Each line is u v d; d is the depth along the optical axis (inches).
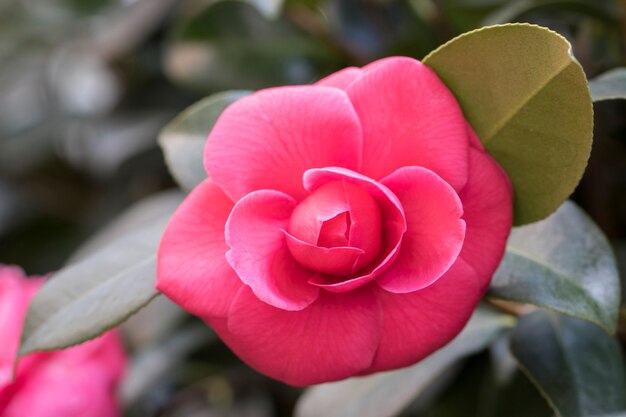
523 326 16.0
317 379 13.7
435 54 13.8
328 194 13.3
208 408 20.9
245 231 13.3
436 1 18.9
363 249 13.3
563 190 14.2
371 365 13.9
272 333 13.6
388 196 13.0
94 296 15.2
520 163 14.2
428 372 16.9
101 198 26.8
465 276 13.6
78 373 18.5
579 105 13.5
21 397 18.2
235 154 13.7
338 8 20.3
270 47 20.7
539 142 14.0
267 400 20.5
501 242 13.8
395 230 13.3
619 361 15.6
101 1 26.1
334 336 13.6
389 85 13.7
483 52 13.6
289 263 13.5
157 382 20.0
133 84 24.5
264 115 13.7
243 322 13.6
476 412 17.7
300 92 13.7
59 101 28.8
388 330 13.7
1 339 18.2
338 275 13.4
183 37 20.7
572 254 14.8
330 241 13.2
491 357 17.7
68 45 28.1
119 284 15.2
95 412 18.5
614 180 18.4
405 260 13.5
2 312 18.4
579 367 15.5
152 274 15.1
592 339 15.7
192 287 13.7
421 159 13.7
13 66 28.6
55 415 18.1
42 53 28.3
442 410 18.0
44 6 26.5
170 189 25.0
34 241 28.6
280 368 13.7
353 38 20.3
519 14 17.6
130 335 19.9
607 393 15.4
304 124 13.6
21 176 29.1
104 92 29.9
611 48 18.2
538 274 14.7
